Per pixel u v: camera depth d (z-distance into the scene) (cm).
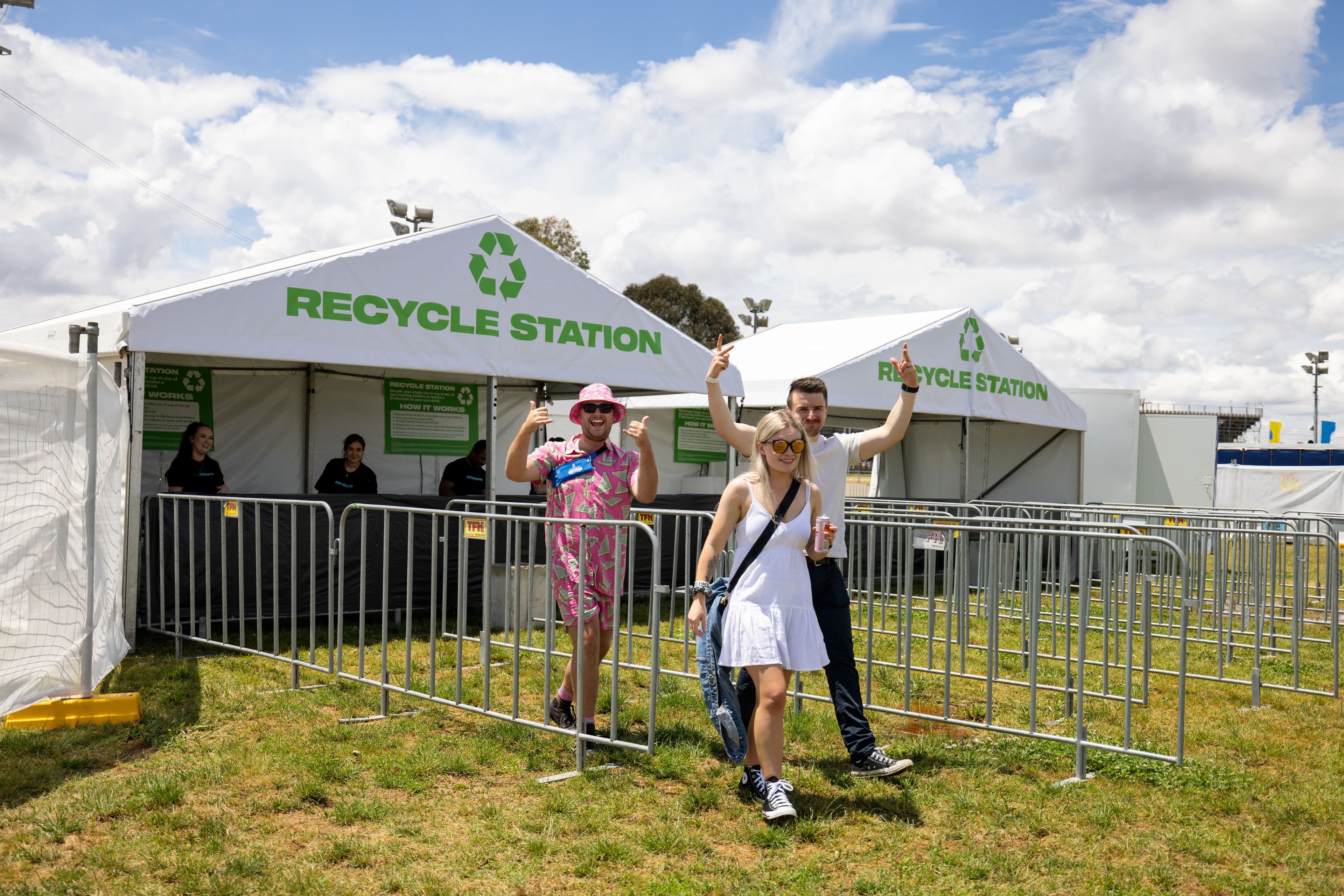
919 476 1633
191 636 674
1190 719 592
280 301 770
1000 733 517
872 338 1327
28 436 503
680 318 4222
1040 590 527
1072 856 368
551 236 3716
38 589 508
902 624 691
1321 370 3759
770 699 390
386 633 545
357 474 966
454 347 872
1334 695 666
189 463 850
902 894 330
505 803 408
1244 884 345
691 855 361
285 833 373
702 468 1431
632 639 642
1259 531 696
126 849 349
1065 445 1591
